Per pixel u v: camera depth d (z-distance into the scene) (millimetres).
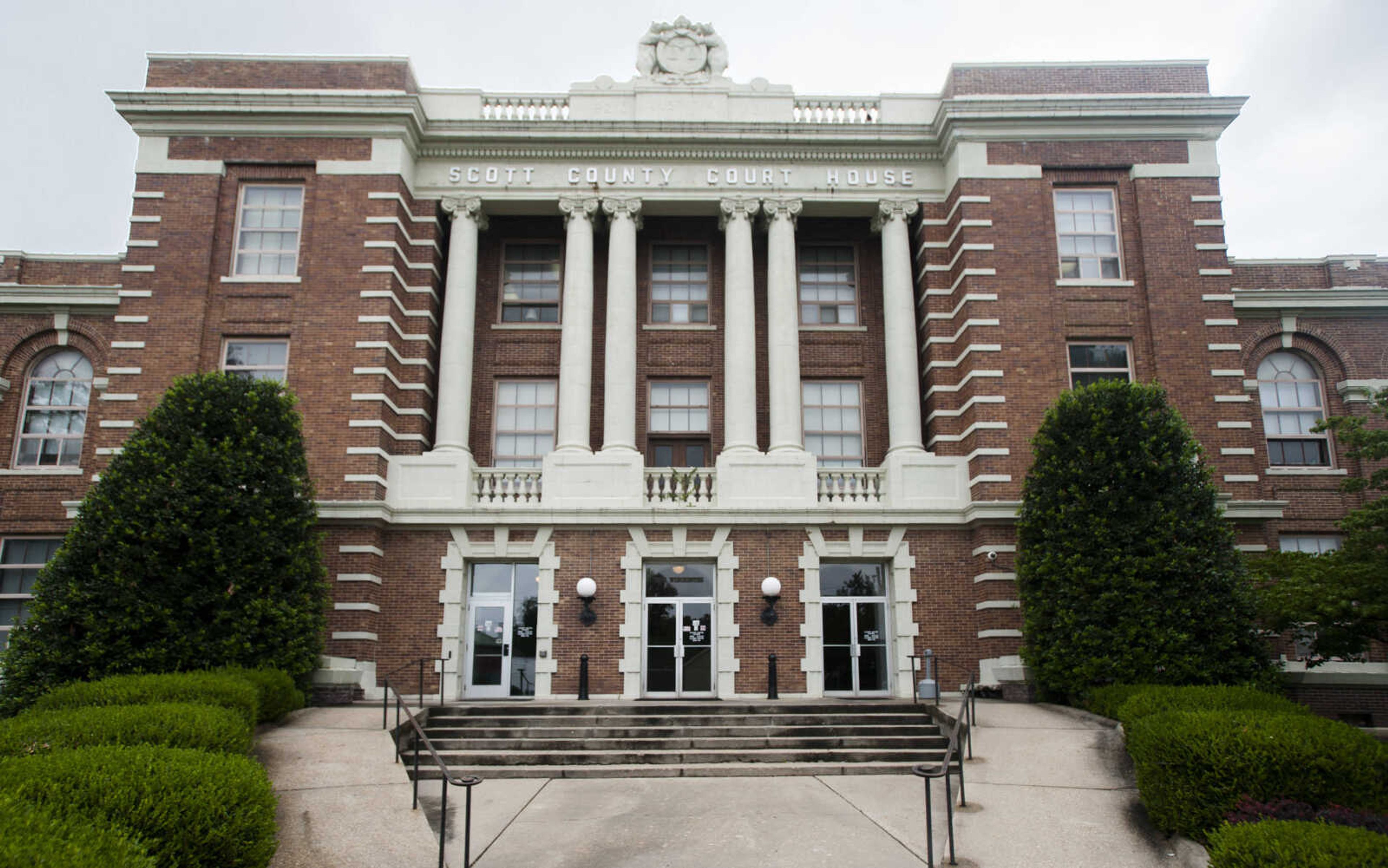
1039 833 12641
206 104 25031
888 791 14891
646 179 26719
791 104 27234
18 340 27719
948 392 25281
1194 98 25391
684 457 27047
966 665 23266
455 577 23406
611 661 22984
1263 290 27734
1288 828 9602
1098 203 25734
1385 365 27750
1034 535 21219
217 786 10117
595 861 11719
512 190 26547
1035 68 26359
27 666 17594
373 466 23391
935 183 26828
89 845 7453
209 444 19641
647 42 27625
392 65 25844
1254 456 25625
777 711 19609
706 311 27953
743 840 12469
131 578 18172
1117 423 20672
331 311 24281
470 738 17812
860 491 24438
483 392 26859
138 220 24688
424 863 11633
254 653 18719
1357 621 16891
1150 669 18906
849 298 28156
